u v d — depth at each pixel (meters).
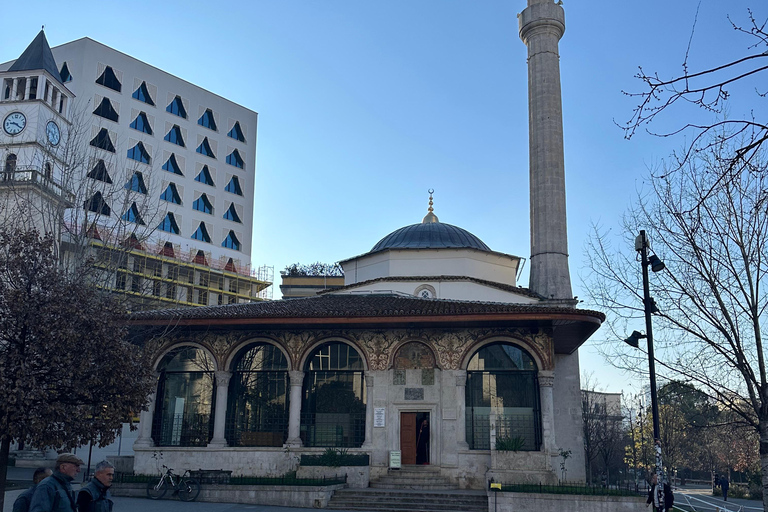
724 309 21.31
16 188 41.59
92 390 19.03
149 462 31.39
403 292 39.16
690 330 22.17
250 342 32.53
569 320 29.50
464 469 29.80
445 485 29.58
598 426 58.94
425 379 31.72
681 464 71.06
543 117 42.91
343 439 31.78
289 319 30.22
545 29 44.66
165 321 30.47
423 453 31.25
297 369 31.91
